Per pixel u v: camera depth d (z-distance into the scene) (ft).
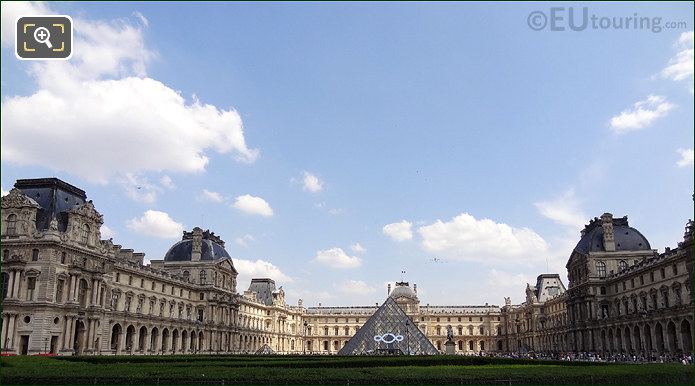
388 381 160.97
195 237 596.70
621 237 509.76
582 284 511.40
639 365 207.10
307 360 255.50
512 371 181.37
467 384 161.27
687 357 330.75
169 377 159.33
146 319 466.70
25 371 169.78
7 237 360.28
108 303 415.03
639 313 419.74
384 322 513.86
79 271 375.45
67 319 362.53
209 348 563.89
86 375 161.07
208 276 579.89
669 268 388.37
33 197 380.37
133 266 456.04
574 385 162.50
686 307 353.72
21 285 350.64
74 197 401.29
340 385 160.56
